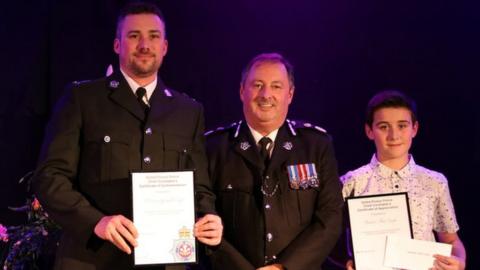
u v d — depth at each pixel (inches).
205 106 188.7
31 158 171.6
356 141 191.0
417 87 187.3
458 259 117.3
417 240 114.7
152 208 100.0
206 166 113.5
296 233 112.6
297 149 117.2
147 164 104.1
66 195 99.7
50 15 174.2
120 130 105.0
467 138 183.3
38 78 172.6
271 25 191.3
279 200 113.0
